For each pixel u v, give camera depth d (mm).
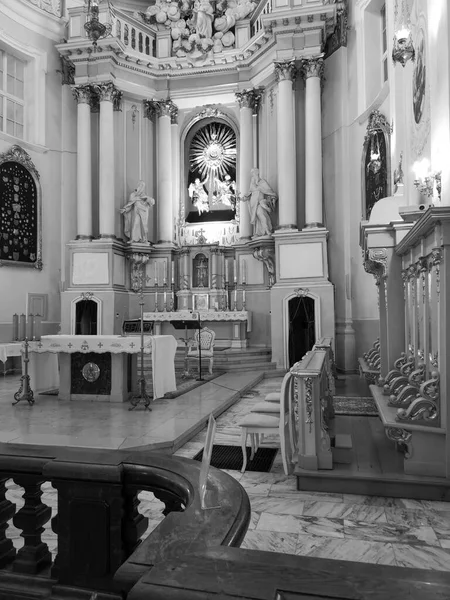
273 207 12328
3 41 11461
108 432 5578
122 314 12703
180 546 1073
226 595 844
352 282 11203
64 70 13023
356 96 11008
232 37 13289
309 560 943
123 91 13188
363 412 6539
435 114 5000
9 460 1767
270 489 4156
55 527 1722
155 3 14227
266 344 12648
